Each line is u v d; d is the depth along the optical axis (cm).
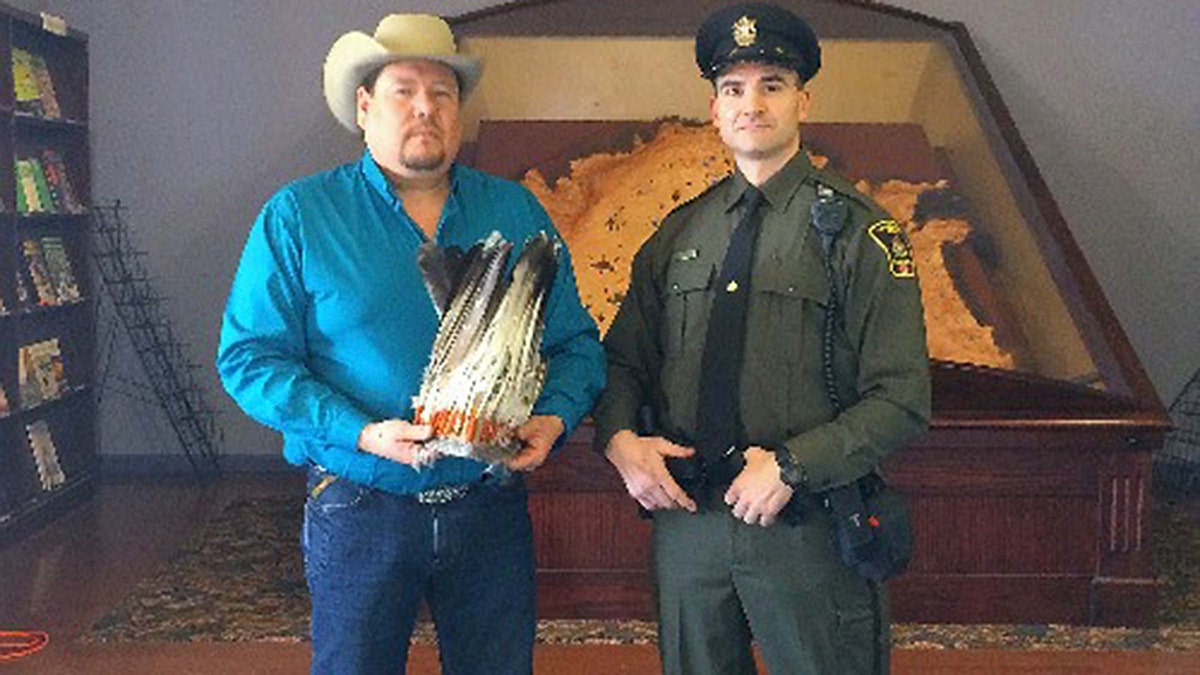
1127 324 642
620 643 389
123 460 646
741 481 206
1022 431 390
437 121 207
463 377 194
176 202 641
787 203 215
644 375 228
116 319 641
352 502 211
